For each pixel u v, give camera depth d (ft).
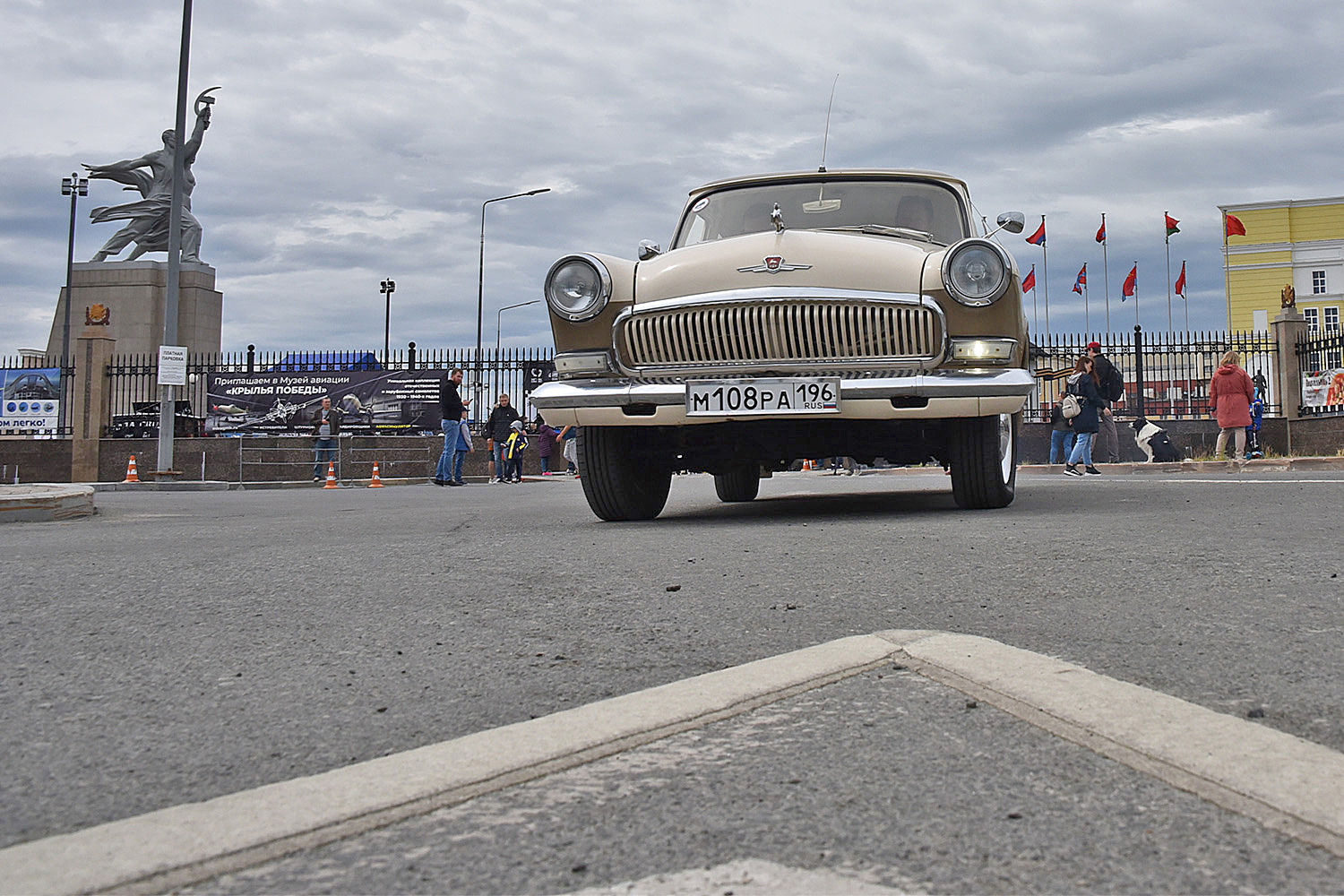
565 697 5.70
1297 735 4.73
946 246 17.51
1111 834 3.67
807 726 4.91
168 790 4.41
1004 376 14.56
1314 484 23.48
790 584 9.12
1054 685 5.32
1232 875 3.35
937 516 15.62
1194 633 6.81
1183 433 63.46
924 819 3.83
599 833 3.76
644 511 17.61
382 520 19.83
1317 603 7.77
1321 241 154.51
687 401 15.06
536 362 70.23
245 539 15.40
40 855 3.64
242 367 71.61
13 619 8.45
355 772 4.40
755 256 15.07
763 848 3.61
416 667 6.52
